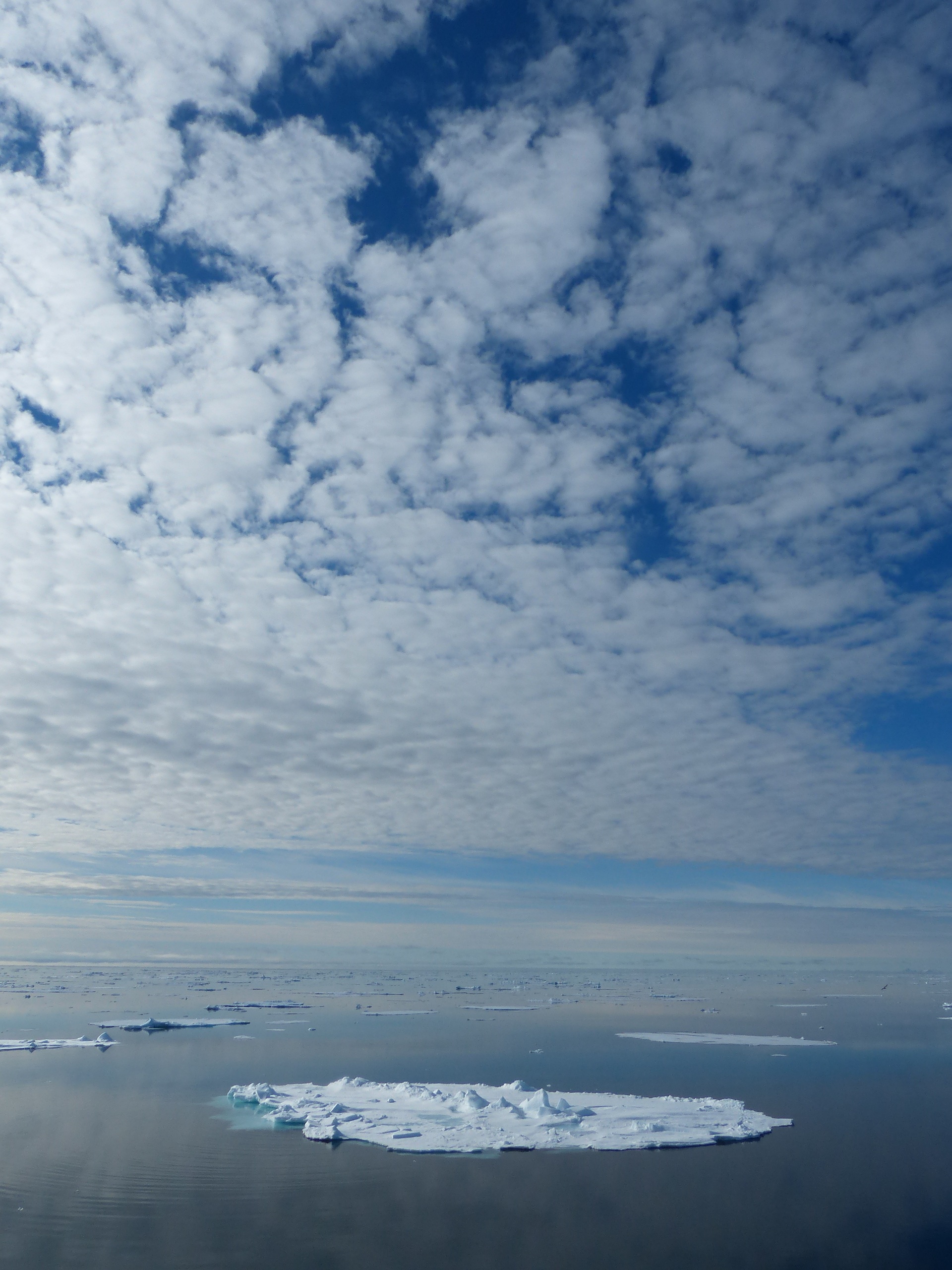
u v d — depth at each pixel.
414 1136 36.84
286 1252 25.42
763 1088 49.88
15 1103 45.72
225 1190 30.64
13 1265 24.53
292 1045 68.56
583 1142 36.00
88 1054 63.53
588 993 138.75
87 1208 29.00
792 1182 31.75
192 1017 91.81
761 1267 24.62
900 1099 47.25
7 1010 99.19
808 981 183.25
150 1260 24.84
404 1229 27.14
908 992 145.75
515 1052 64.31
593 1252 25.45
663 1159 34.34
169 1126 40.06
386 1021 88.19
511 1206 29.05
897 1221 28.09
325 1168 32.97
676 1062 59.25
